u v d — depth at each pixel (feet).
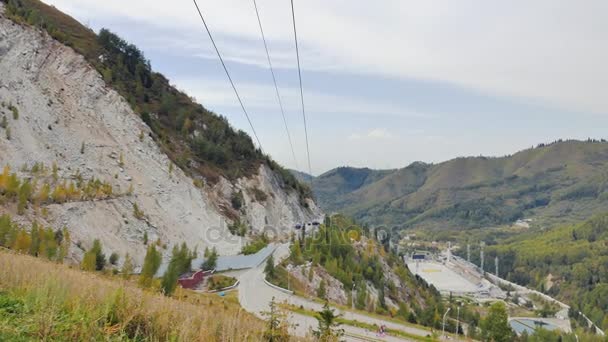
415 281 575.79
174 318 51.47
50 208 265.54
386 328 233.96
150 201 359.87
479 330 357.82
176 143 488.02
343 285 367.04
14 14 391.65
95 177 334.65
